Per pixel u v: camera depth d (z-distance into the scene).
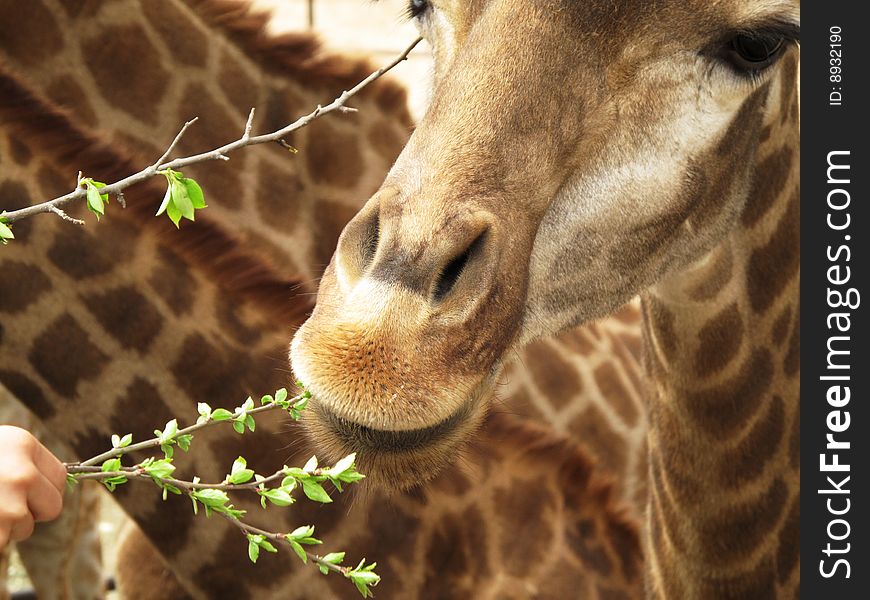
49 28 6.05
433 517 5.65
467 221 3.88
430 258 3.80
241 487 3.26
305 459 5.50
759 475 5.47
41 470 3.02
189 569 5.61
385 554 5.59
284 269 6.24
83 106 6.12
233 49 6.54
